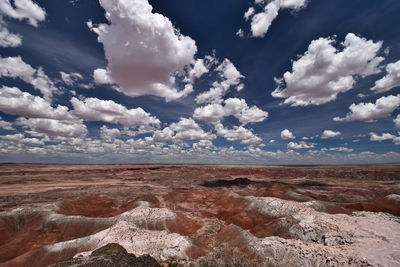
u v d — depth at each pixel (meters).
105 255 12.60
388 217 37.41
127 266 11.09
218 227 52.75
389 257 20.02
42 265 27.91
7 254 35.41
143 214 50.59
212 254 21.86
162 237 33.84
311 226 35.34
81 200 69.50
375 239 26.73
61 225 44.66
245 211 60.03
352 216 39.94
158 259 26.30
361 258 20.17
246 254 24.27
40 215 48.16
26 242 39.69
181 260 26.58
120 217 48.53
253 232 47.06
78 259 12.12
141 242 31.47
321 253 22.00
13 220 46.34
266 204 58.44
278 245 25.58
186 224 51.53
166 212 52.88
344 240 28.08
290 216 44.41
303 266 20.73
